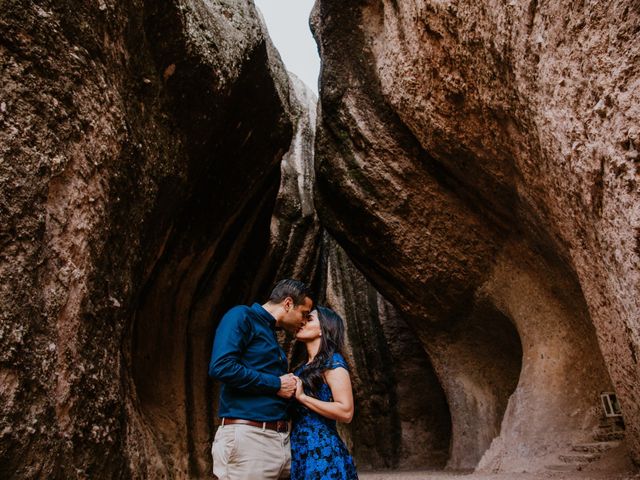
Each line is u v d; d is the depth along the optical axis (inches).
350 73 339.6
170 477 194.9
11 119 107.3
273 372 79.8
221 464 73.3
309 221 509.7
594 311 167.3
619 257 121.6
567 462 213.5
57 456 102.4
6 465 89.8
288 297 84.7
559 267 242.5
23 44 114.6
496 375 334.0
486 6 174.9
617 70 107.5
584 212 143.5
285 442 75.6
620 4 105.3
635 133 102.7
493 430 317.1
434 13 220.7
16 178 104.3
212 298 330.0
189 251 282.2
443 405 485.1
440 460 460.4
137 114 177.2
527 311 277.1
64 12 130.4
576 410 238.2
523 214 244.8
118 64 161.3
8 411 91.4
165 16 186.9
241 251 361.4
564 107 134.0
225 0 262.1
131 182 162.6
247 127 291.7
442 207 308.0
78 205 124.1
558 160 149.1
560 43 130.9
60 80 124.1
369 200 331.9
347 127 336.2
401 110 286.4
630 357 149.0
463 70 219.6
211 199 287.4
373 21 327.9
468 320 335.3
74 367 114.7
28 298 101.3
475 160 251.8
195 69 208.2
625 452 194.1
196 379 305.4
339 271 582.9
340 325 80.7
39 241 107.6
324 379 76.0
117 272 150.5
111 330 139.6
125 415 151.9
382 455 487.5
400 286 354.9
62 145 120.8
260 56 278.7
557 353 256.5
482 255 303.3
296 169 532.4
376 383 516.4
